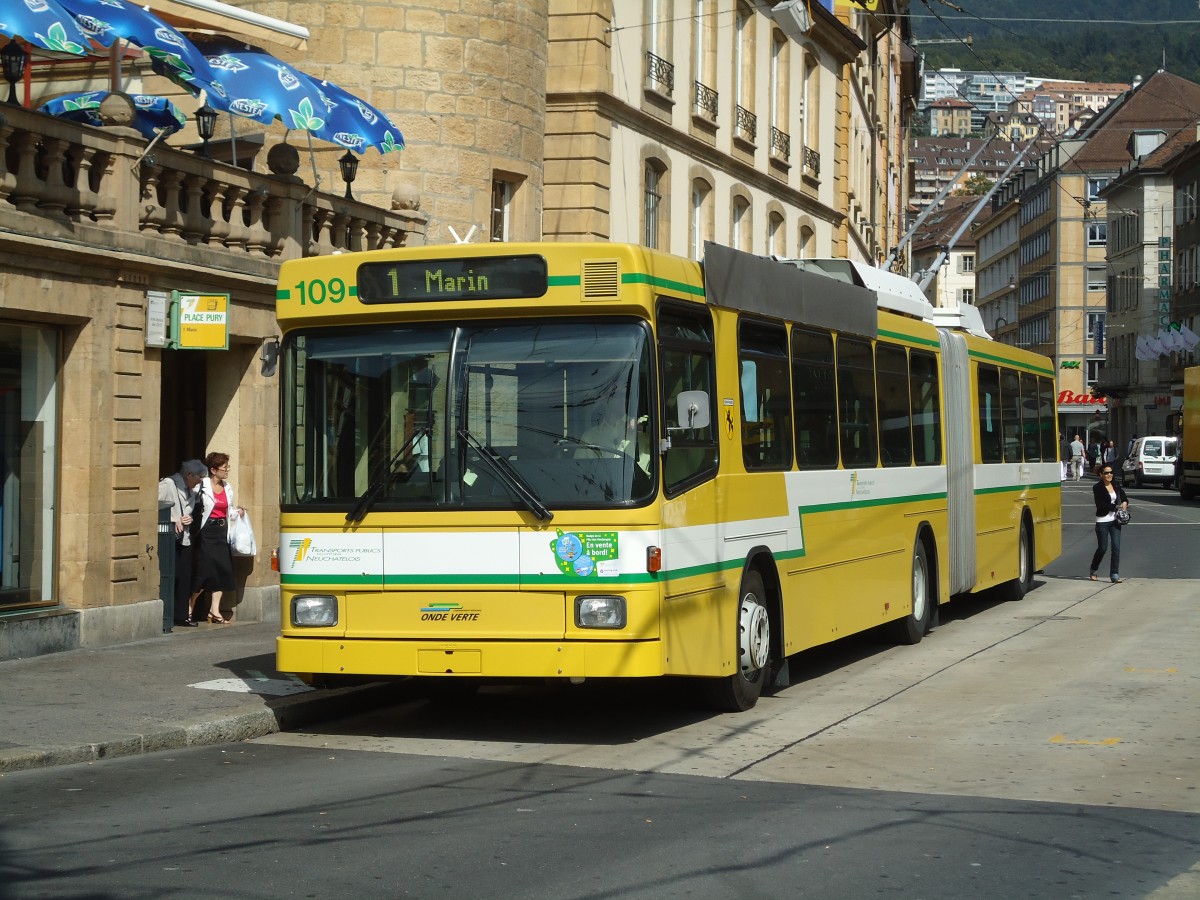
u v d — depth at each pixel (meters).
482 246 10.38
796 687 13.21
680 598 10.46
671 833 7.71
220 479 16.66
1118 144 107.00
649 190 28.77
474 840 7.54
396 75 21.95
